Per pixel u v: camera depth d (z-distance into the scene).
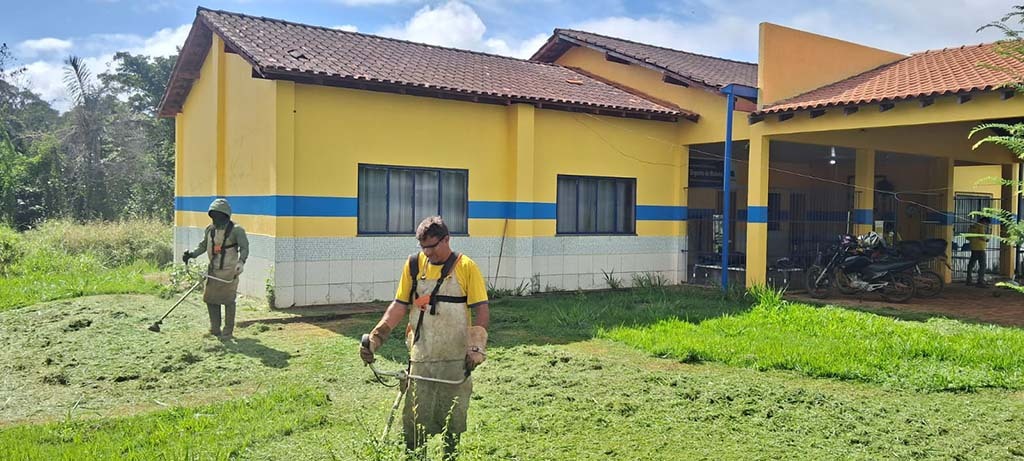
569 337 9.52
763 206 14.02
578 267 14.66
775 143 15.48
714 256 16.31
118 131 30.73
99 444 5.28
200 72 15.31
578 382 7.16
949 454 5.32
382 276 12.54
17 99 36.34
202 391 6.97
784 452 5.36
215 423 5.82
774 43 13.81
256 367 7.82
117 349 8.54
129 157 30.47
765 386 6.99
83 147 29.89
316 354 8.42
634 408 6.34
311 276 11.87
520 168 13.66
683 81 14.99
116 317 10.35
